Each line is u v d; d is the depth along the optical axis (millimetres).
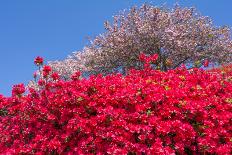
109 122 9805
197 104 9945
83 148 9617
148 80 11555
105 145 9500
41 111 10898
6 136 11516
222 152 9156
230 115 10008
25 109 11508
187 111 9961
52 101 10906
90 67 33031
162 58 30812
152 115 9781
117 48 31531
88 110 10523
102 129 9680
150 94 10375
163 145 9586
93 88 10781
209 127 9672
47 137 10445
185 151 9758
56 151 10258
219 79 12828
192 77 12234
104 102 10344
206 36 32969
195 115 9977
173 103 10086
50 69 12438
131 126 9438
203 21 33906
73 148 9977
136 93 10336
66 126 10469
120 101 10367
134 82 11492
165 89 10953
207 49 32688
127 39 31406
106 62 32531
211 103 10359
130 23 32562
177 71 13414
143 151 9156
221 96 11094
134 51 31453
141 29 30859
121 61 32031
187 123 9664
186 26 33125
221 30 33594
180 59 31500
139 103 10203
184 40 31109
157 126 9367
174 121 9414
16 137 11469
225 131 9695
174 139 9422
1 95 12320
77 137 10117
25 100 11555
